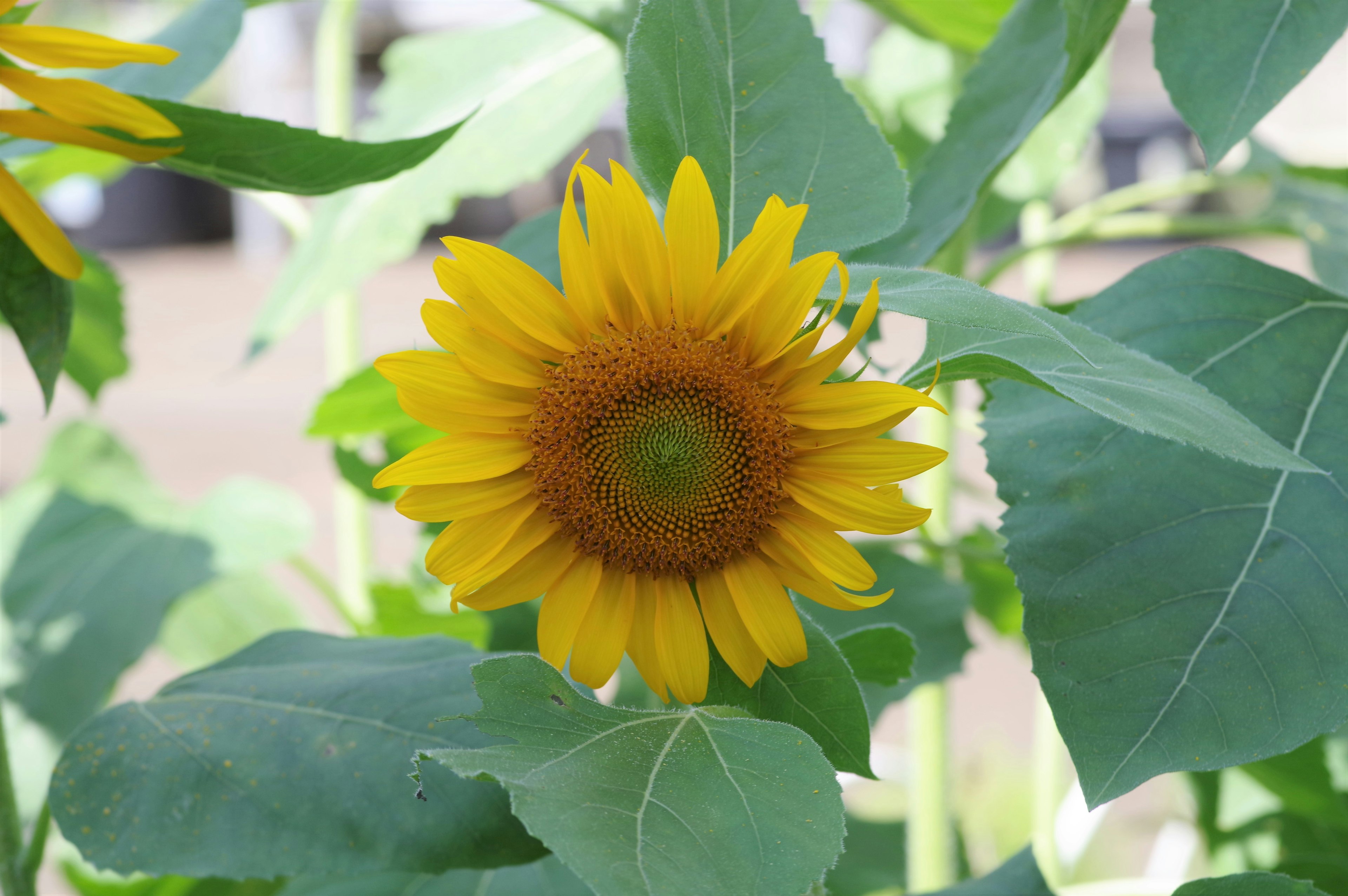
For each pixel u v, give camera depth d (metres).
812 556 0.71
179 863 0.76
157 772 0.78
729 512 0.72
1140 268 0.79
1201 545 0.73
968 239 0.98
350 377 0.85
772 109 0.76
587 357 0.72
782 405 0.72
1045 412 0.76
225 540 1.23
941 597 0.98
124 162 1.01
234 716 0.80
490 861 0.77
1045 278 1.26
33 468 1.42
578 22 0.97
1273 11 0.74
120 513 1.33
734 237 0.75
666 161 0.75
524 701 0.69
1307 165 1.16
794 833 0.65
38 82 0.67
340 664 0.83
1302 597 0.71
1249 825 0.98
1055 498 0.74
